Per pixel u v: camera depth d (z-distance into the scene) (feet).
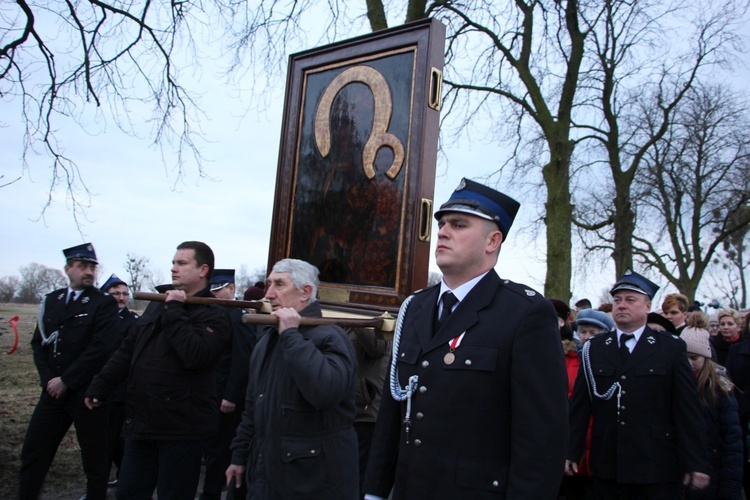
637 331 13.57
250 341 18.52
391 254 13.19
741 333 23.82
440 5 31.83
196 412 12.92
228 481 11.67
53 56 21.01
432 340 7.90
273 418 10.02
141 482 12.80
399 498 7.73
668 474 12.51
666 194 65.00
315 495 9.73
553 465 6.96
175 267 13.82
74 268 16.85
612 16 38.27
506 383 7.38
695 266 69.15
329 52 15.15
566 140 41.29
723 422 14.84
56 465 21.15
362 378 14.76
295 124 15.52
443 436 7.41
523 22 38.55
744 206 65.62
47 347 16.58
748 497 18.21
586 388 13.79
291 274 10.76
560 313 17.98
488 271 8.08
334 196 14.49
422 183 12.84
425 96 12.92
